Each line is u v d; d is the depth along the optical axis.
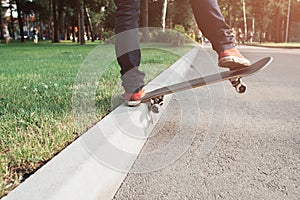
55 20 29.31
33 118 2.07
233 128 2.48
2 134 1.77
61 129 1.86
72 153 1.37
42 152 1.52
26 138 1.72
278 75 6.04
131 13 1.98
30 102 2.59
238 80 1.88
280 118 2.80
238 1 41.34
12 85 3.51
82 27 23.38
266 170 1.72
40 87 3.29
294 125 2.58
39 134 1.78
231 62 1.82
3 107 2.41
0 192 1.16
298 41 44.34
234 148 2.05
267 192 1.48
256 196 1.44
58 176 1.16
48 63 6.55
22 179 1.29
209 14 1.88
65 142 1.69
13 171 1.37
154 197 1.43
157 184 1.56
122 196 1.44
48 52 11.66
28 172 1.36
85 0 30.89
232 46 1.89
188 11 28.62
